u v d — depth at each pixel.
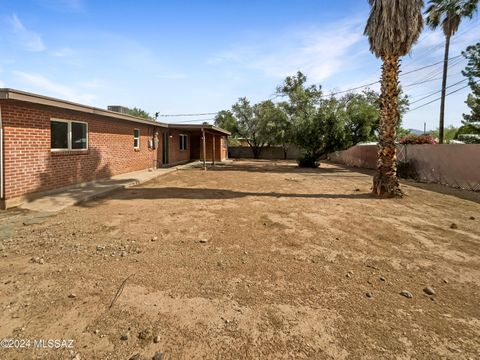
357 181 12.95
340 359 2.12
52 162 8.23
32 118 7.42
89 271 3.44
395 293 3.10
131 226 5.28
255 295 3.00
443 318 2.66
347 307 2.81
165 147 18.64
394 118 8.75
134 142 14.21
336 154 31.33
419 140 20.27
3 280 3.19
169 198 8.12
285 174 16.02
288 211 6.70
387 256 4.10
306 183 12.08
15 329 2.37
